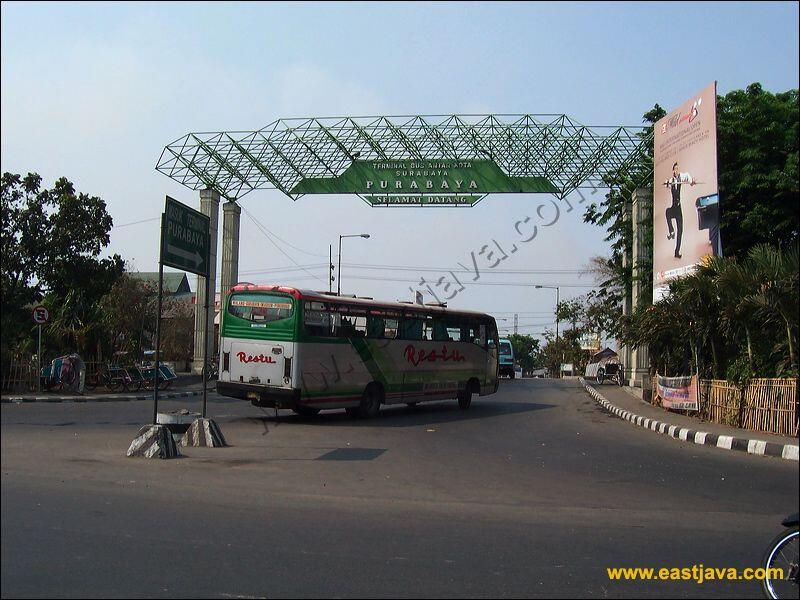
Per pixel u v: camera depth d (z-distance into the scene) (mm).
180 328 48031
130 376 27656
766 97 23984
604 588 5746
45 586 5504
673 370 21969
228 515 7809
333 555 6406
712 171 20344
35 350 26969
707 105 20734
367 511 8234
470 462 12398
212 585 5574
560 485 10273
